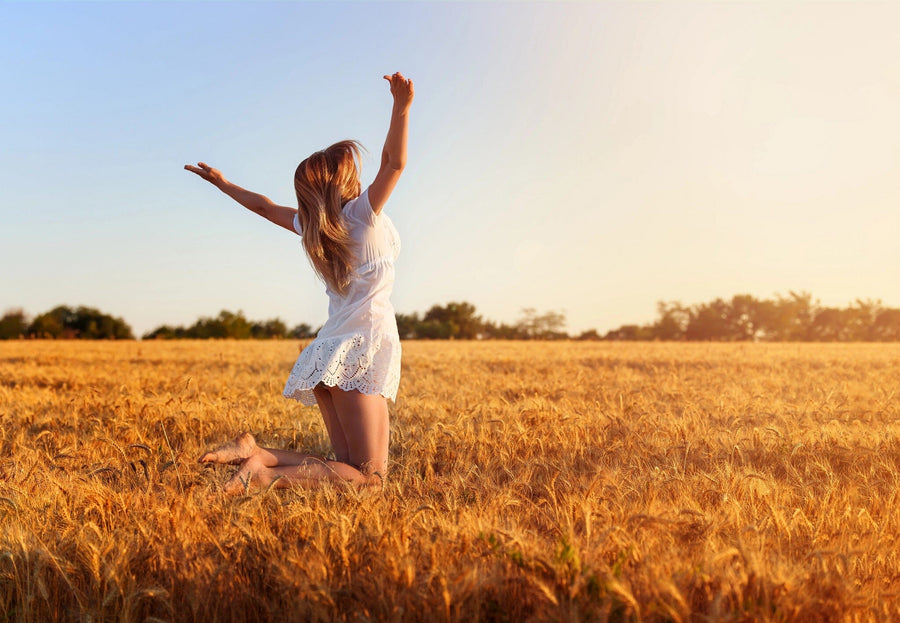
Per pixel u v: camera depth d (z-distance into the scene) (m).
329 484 3.35
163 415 6.30
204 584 2.47
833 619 2.20
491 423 5.87
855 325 67.88
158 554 2.68
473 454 4.86
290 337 53.97
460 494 3.70
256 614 2.47
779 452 4.83
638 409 6.96
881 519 3.20
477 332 65.50
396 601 2.21
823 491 3.70
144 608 2.54
